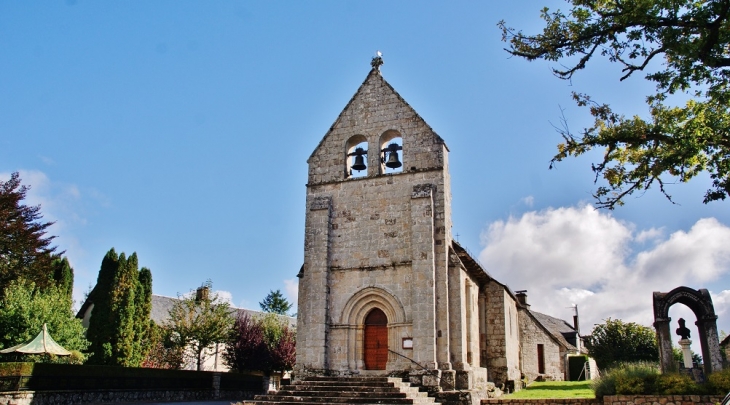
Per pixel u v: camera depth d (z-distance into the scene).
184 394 37.44
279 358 46.41
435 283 26.47
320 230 28.66
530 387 36.69
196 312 48.25
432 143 28.33
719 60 15.02
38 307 33.62
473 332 29.69
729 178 17.11
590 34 16.45
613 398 21.08
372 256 27.81
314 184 29.80
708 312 22.14
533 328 46.78
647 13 15.25
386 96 29.89
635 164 19.28
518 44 17.62
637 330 58.81
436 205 27.44
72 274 43.97
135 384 33.44
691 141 16.45
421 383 24.94
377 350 27.12
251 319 53.03
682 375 20.94
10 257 36.62
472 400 24.06
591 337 62.50
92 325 37.53
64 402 27.98
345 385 24.53
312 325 27.47
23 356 32.06
